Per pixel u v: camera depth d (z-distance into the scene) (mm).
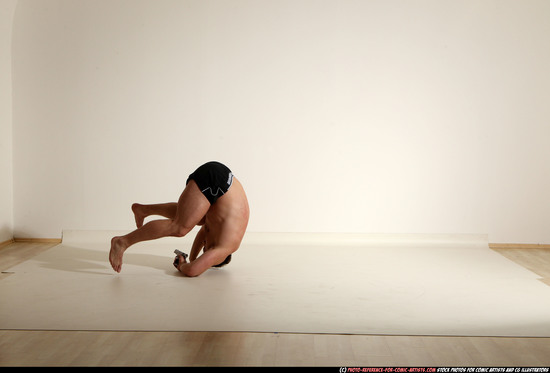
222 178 4219
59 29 5434
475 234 5539
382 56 5430
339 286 4020
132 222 5605
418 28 5406
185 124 5520
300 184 5547
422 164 5504
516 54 5391
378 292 3881
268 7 5402
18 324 3174
